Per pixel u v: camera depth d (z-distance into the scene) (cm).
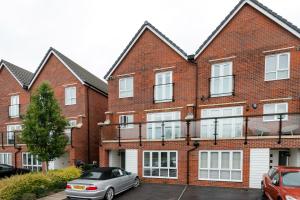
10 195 995
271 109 1353
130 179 1216
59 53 2208
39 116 1422
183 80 1606
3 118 2372
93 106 2070
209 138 1310
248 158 1205
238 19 1479
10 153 2116
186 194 1119
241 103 1427
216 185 1273
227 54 1493
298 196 725
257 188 1173
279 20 1344
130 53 1817
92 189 975
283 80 1332
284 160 1298
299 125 1188
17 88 2320
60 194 1172
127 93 1803
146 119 1702
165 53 1686
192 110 1524
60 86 2117
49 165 1938
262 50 1397
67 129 1855
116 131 1702
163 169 1419
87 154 1939
